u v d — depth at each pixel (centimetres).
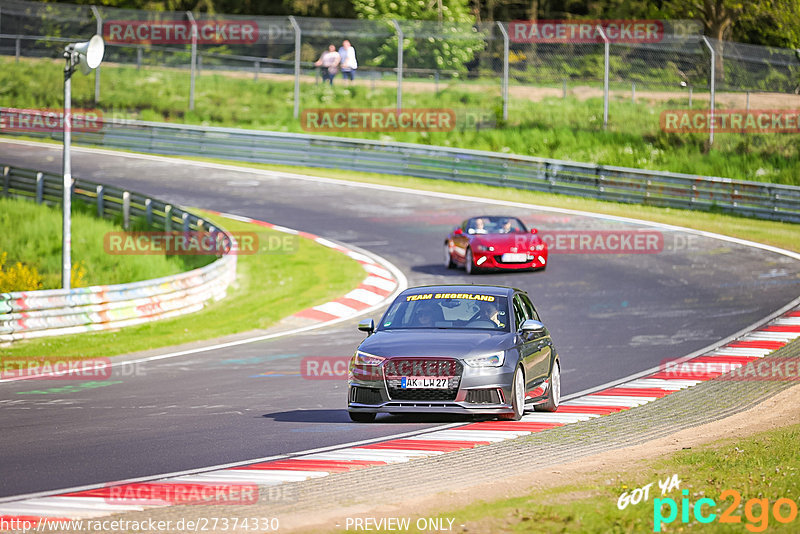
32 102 19312
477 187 14712
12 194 13512
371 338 4328
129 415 4516
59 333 7375
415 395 4119
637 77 18938
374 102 18600
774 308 7881
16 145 17388
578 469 3194
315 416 4488
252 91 19688
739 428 4072
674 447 3644
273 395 5112
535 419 4406
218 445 3803
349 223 12456
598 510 2581
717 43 18138
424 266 10281
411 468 3312
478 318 4469
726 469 3222
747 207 12600
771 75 18000
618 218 12412
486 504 2655
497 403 4116
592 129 16862
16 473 3312
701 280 9162
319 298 8838
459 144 16712
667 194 13238
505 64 17300
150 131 17112
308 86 19738
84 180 12744
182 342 7106
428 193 14250
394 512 2589
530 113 17638
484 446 3741
